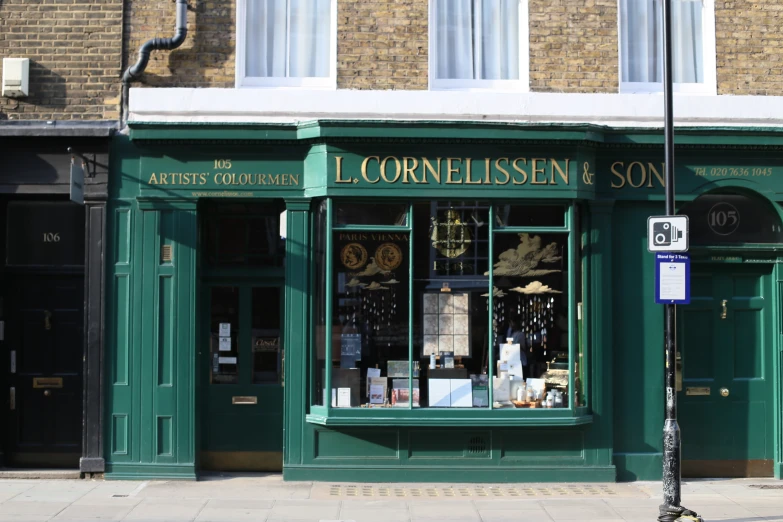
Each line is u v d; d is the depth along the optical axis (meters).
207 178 10.05
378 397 10.04
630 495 9.56
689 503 9.29
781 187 10.41
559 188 9.98
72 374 10.37
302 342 10.05
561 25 10.40
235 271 10.44
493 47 10.55
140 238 10.03
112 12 10.17
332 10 10.33
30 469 10.23
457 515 8.64
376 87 10.19
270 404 10.44
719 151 10.32
